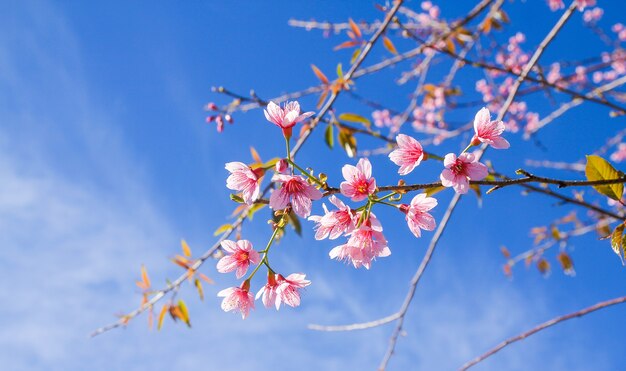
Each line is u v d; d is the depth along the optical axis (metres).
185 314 1.29
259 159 1.09
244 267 0.88
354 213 0.85
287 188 0.84
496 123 0.85
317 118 1.24
